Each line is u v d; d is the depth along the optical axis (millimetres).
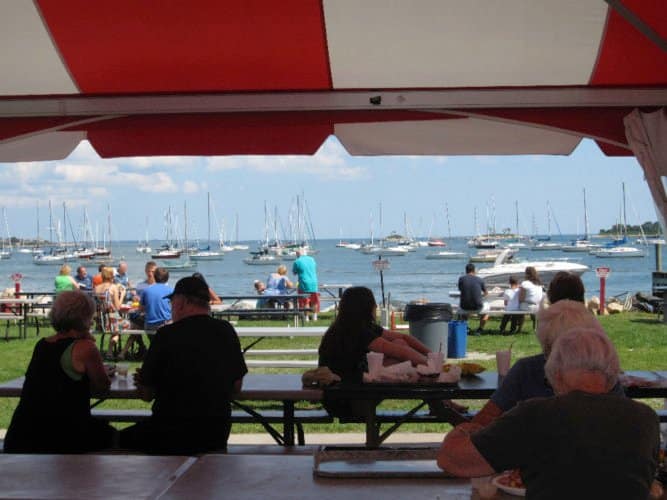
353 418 5789
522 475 2422
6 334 15727
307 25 4449
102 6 4316
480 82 4984
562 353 2488
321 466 3164
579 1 4242
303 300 16984
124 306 12930
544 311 3588
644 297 19984
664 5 4062
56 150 5430
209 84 5008
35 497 2844
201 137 5238
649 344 13180
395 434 7117
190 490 2920
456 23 4438
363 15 4383
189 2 4258
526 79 4945
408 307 11711
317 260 100250
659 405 8117
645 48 4566
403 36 4555
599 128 4992
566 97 4934
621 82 4918
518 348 13094
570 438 2346
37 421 4547
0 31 4477
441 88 4996
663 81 4887
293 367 9703
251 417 5859
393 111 5137
